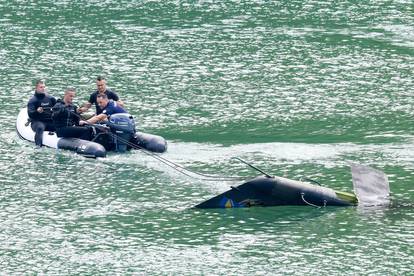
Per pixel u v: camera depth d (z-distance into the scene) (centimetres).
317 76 17600
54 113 13962
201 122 15162
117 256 10900
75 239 11288
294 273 10519
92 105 15825
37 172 13175
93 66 18175
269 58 18762
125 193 12531
